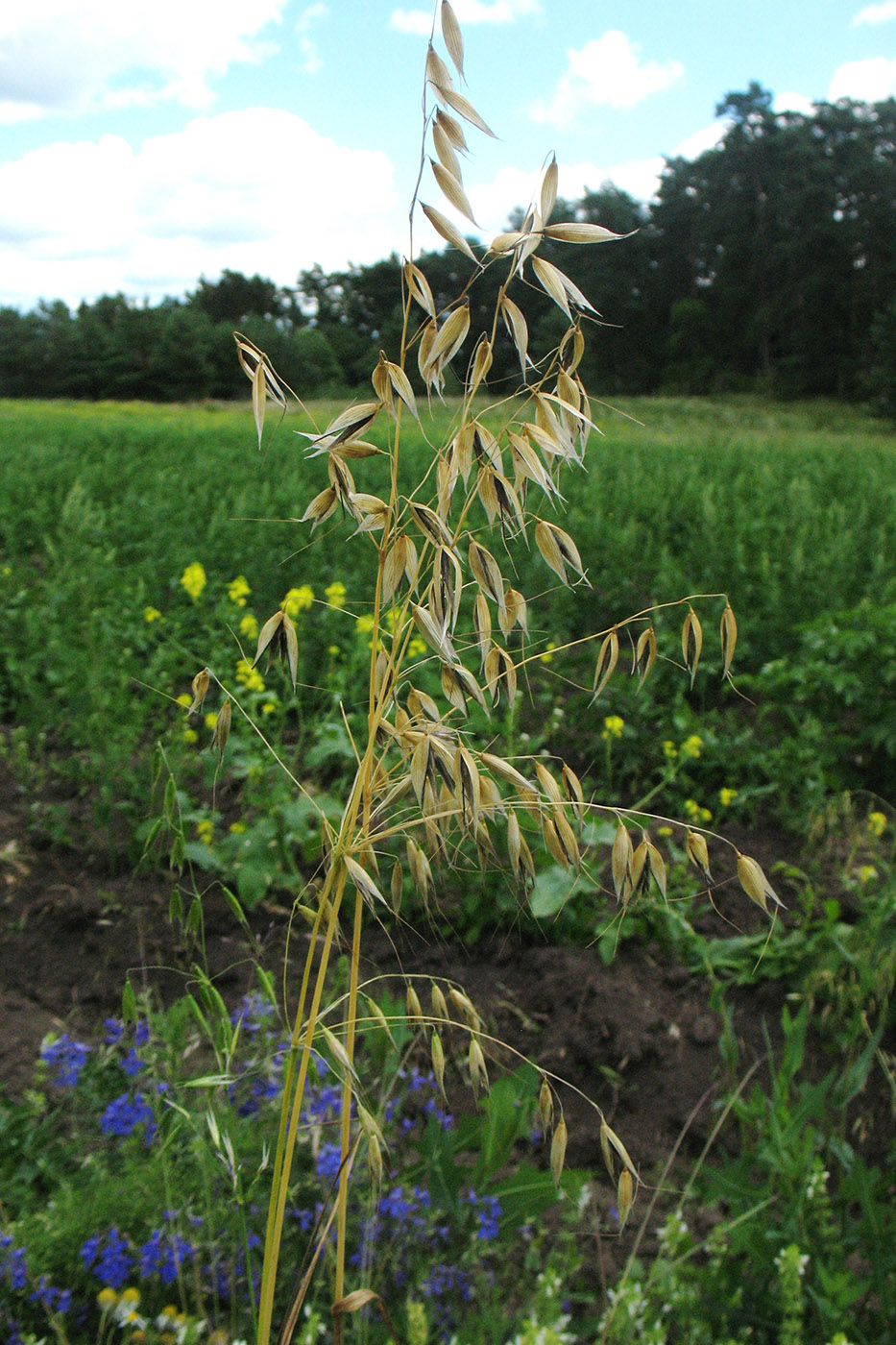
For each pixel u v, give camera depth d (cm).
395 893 129
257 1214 192
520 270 103
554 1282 173
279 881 351
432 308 103
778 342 7969
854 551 780
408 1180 208
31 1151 225
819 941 322
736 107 8056
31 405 5041
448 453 105
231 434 2259
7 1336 171
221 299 10606
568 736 493
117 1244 178
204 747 456
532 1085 213
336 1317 120
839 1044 289
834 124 8075
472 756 112
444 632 105
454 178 101
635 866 121
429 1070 258
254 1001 237
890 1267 181
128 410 4869
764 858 405
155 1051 225
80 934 335
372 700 114
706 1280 187
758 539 876
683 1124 269
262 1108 212
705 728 484
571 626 684
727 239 8019
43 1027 286
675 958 334
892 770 480
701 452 1805
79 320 9331
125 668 515
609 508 1066
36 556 906
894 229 7181
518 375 106
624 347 8650
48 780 442
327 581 688
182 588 695
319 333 7031
